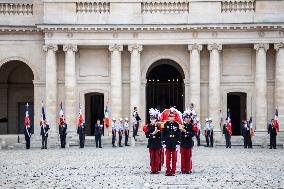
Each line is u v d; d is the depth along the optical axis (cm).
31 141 6531
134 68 6888
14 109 7731
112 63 6906
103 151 5378
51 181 2911
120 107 6912
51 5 6912
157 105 7388
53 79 6881
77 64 7050
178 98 7400
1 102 7675
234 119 7406
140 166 3725
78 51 7038
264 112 6856
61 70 7031
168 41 6875
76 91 7038
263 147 6144
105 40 6881
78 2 6931
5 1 7094
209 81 6919
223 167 3628
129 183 2786
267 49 6850
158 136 3275
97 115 7425
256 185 2700
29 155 4841
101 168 3594
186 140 3259
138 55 6894
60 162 4069
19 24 7081
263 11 6888
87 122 7281
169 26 6800
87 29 6825
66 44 6862
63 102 7006
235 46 7031
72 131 6856
